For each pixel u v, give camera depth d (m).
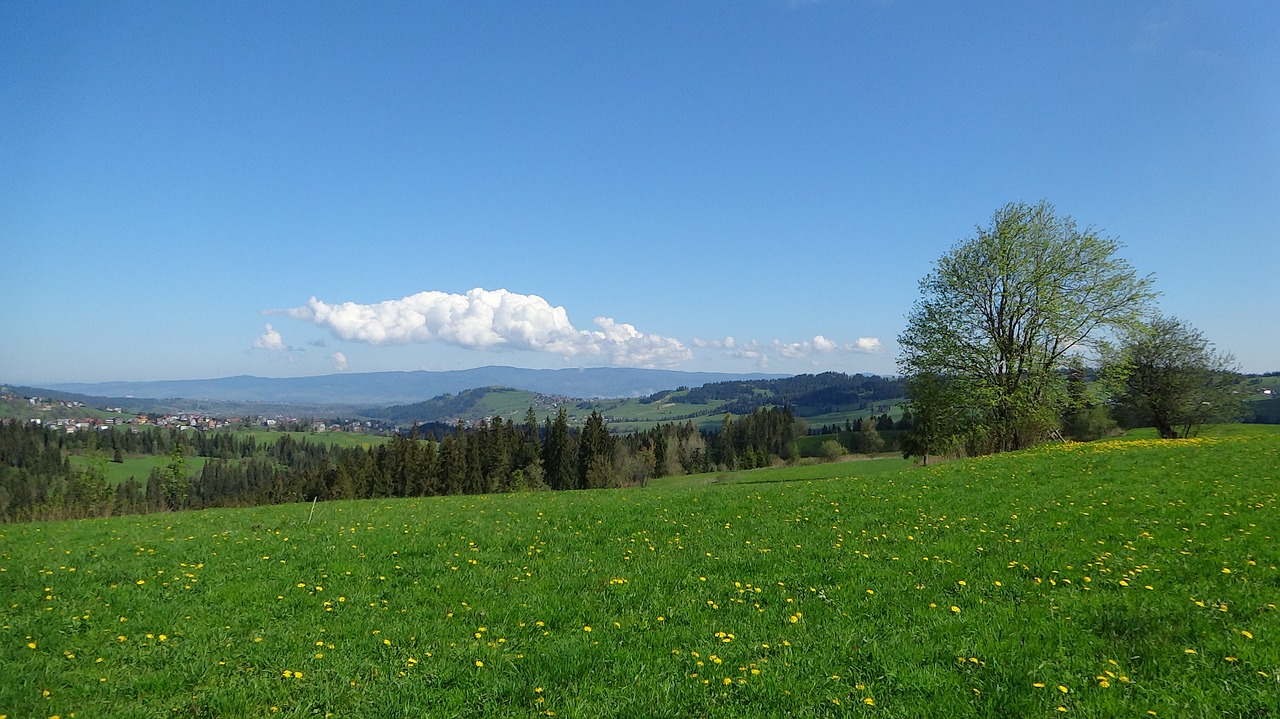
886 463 75.00
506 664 9.05
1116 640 8.79
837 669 8.39
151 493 128.50
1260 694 7.09
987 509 19.11
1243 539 13.33
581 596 12.27
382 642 10.12
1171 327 64.81
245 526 23.50
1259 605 9.57
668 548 16.20
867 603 10.91
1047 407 46.81
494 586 13.29
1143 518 16.14
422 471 108.19
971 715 7.07
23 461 141.00
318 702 8.27
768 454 138.50
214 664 9.55
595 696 8.03
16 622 11.51
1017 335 47.62
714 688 8.09
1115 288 45.09
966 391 47.34
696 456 145.88
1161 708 7.00
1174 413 66.00
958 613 10.16
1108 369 46.81
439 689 8.42
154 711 8.23
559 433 114.56
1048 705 7.19
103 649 10.25
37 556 17.69
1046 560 12.73
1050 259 46.34
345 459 111.62
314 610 12.03
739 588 12.20
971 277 47.31
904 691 7.75
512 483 107.94
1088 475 24.69
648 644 9.68
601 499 28.50
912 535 16.05
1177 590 10.63
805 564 13.73
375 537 19.36
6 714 8.09
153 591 13.59
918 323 49.41
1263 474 21.81
